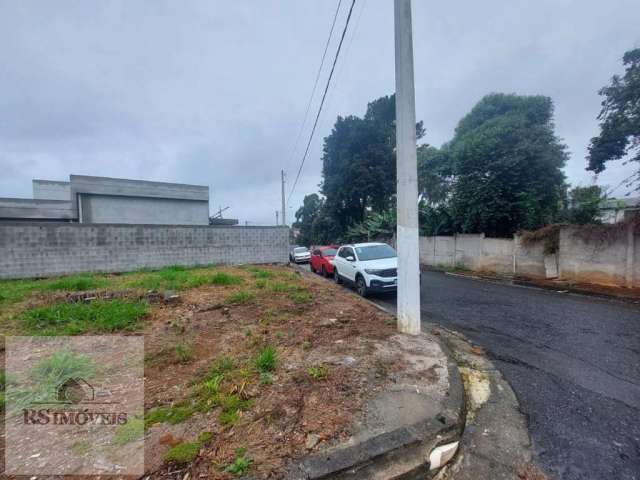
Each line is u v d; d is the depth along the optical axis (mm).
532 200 10766
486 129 12492
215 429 2205
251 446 2031
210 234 12109
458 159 12734
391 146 26516
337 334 4320
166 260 11164
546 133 11500
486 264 12125
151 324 4637
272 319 4992
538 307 6629
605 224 8625
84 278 8031
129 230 10391
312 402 2572
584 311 6242
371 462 1973
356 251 9000
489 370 3619
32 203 17094
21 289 6801
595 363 3773
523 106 14414
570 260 9195
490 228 12367
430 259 15336
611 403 2891
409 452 2109
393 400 2637
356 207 28375
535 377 3434
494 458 2203
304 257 22297
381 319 5145
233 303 5973
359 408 2506
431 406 2557
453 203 13867
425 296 7938
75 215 14141
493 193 11414
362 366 3277
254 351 3639
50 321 4613
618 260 8078
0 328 4340
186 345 3777
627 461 2148
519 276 10688
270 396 2650
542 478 2014
